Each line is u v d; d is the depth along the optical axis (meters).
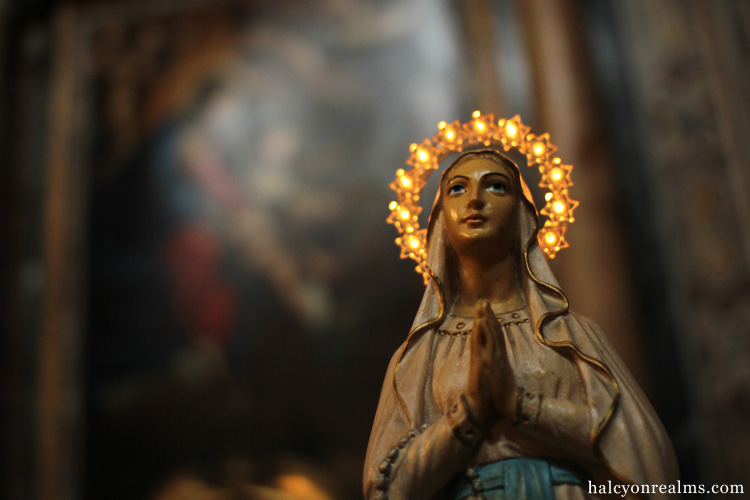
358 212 13.46
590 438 2.75
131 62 15.43
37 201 14.82
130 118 15.07
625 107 11.40
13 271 14.33
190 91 15.02
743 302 10.12
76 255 14.28
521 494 2.74
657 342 10.10
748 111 11.01
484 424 2.85
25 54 15.76
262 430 12.46
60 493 12.81
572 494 2.77
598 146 10.97
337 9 14.77
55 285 14.10
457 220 3.23
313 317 12.99
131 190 14.59
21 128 15.27
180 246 14.01
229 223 13.91
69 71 15.49
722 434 9.59
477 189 3.24
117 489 12.65
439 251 3.34
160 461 12.67
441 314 3.22
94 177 14.79
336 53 14.47
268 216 13.82
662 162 10.98
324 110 14.22
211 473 12.37
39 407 13.42
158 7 15.69
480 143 3.77
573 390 2.92
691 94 11.25
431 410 3.03
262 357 12.93
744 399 9.70
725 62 11.24
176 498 12.30
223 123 14.63
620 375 2.97
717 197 10.68
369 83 14.05
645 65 11.49
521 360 2.98
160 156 14.72
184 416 12.85
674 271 10.41
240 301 13.40
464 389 2.95
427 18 13.84
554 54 11.62
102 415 13.16
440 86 13.35
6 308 14.03
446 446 2.79
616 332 9.87
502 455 2.83
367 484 2.90
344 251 13.28
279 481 11.99
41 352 13.79
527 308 3.20
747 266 10.28
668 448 2.83
